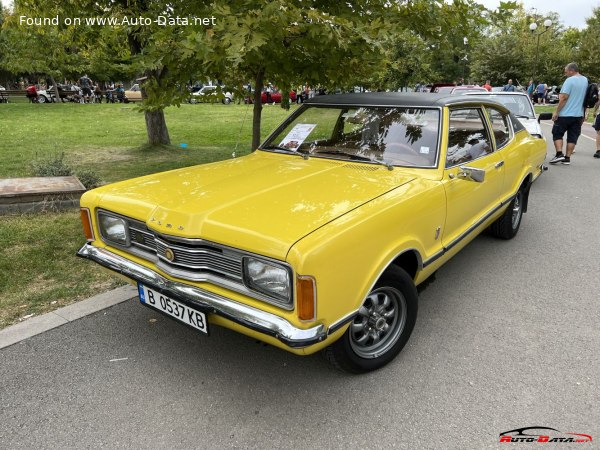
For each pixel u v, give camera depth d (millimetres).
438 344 3205
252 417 2512
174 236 2518
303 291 2154
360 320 2736
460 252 4891
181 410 2559
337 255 2260
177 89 5449
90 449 2291
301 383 2793
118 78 42344
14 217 5328
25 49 13609
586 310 3674
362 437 2377
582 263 4609
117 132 14523
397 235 2697
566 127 9555
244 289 2395
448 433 2402
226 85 5770
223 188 2924
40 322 3385
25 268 4152
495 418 2500
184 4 5266
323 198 2707
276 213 2492
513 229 5184
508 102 9000
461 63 43531
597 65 39094
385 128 3592
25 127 15297
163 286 2621
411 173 3236
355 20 4578
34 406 2578
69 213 5547
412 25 5215
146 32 6191
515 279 4246
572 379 2818
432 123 3441
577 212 6324
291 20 3973
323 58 4902
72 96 33438
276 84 5742
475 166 3725
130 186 3148
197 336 3275
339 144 3705
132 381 2795
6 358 2986
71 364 2943
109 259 2977
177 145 12070
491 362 2996
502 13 5051
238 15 4082
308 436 2381
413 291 2928
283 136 4066
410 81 19938
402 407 2592
